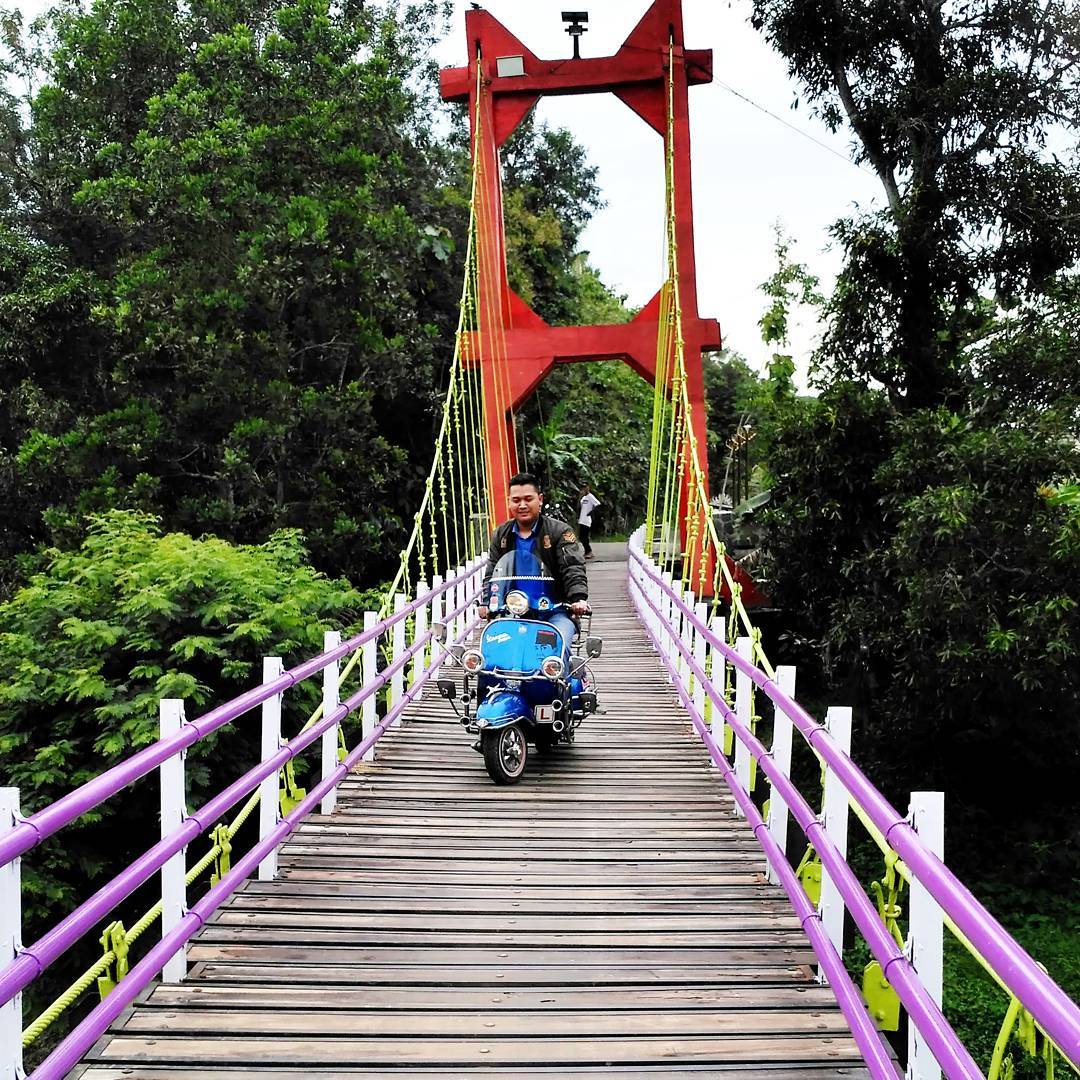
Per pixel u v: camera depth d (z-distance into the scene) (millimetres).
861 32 14469
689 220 15375
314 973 3717
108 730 8852
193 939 4004
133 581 9594
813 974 3766
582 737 7855
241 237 16781
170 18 20016
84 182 17469
